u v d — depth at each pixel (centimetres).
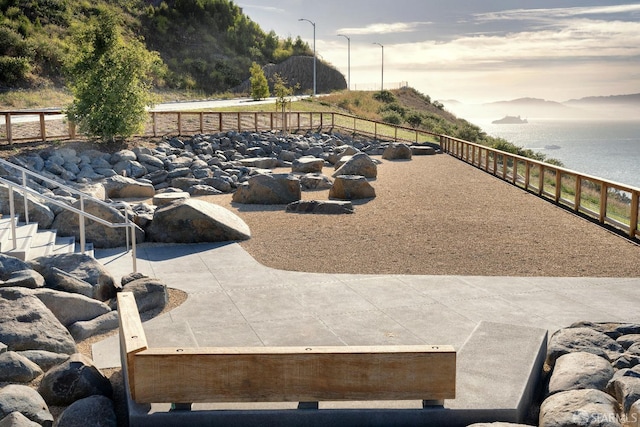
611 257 1172
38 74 5825
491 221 1573
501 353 611
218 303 868
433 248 1250
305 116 5009
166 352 504
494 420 513
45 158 2278
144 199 2045
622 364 607
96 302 809
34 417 516
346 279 998
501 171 2762
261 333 741
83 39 2628
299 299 886
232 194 2173
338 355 505
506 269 1077
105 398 550
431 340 718
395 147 3519
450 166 3094
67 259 914
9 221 1231
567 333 684
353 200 1972
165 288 881
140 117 2709
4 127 2720
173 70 8581
